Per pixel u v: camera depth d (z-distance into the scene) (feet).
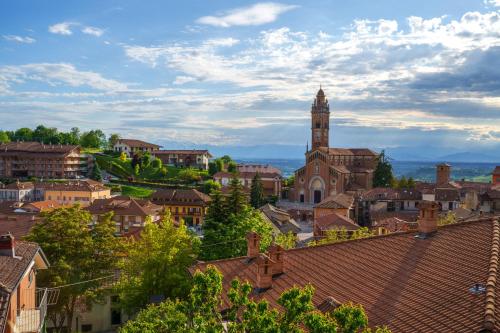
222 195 246.06
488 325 58.39
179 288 161.48
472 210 394.11
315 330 57.57
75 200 538.06
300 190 616.80
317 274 101.19
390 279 84.89
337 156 633.61
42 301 114.32
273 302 97.45
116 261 180.65
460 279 73.82
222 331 65.72
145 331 77.87
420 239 94.63
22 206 417.69
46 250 166.20
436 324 65.41
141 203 447.42
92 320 199.00
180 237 173.17
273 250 112.06
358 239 109.40
